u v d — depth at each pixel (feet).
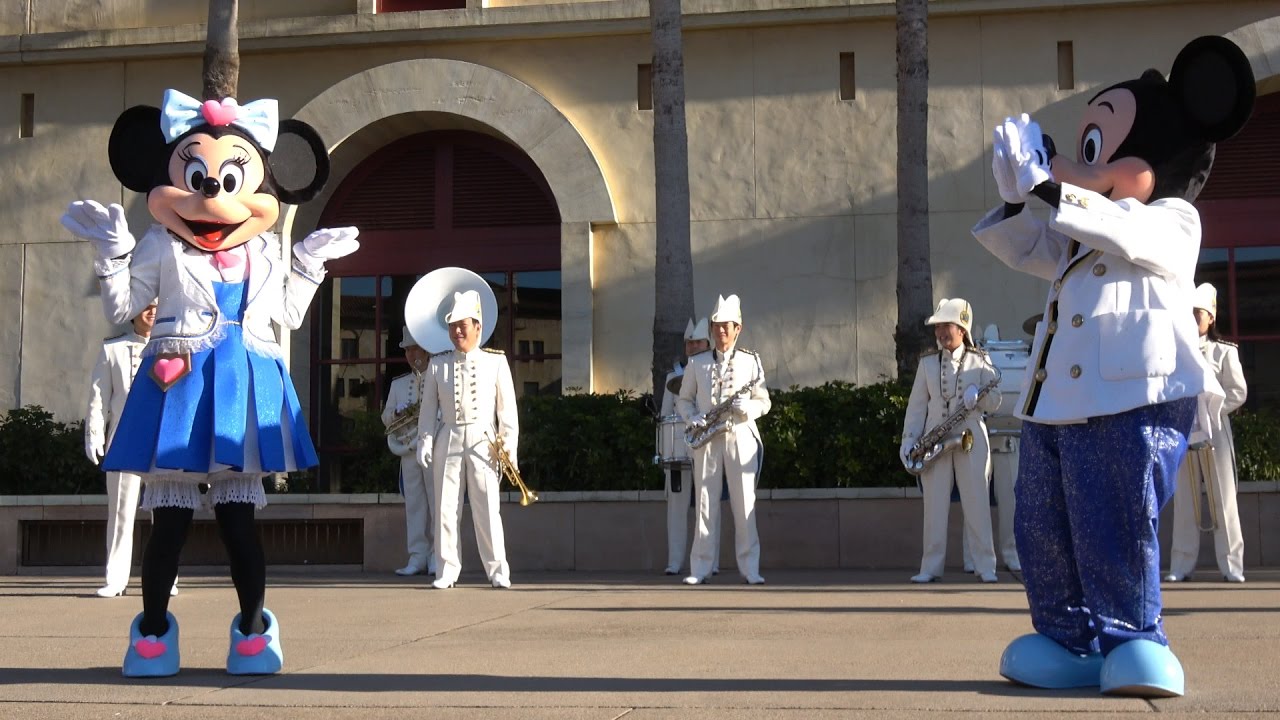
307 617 27.61
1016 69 53.42
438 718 14.58
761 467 40.50
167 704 15.80
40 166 57.52
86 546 46.68
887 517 42.96
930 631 23.36
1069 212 15.40
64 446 48.44
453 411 36.86
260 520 45.91
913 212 46.96
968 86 53.57
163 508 18.30
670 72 46.96
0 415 56.44
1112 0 52.19
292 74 56.90
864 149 53.98
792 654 20.02
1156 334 15.53
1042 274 17.29
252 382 18.40
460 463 36.86
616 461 44.88
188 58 57.31
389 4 56.80
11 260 57.26
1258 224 54.29
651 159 54.90
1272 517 42.24
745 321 53.93
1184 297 15.98
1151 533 15.55
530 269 57.21
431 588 36.47
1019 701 15.06
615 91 55.36
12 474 48.19
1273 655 19.11
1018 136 15.75
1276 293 53.98
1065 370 15.84
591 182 54.54
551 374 56.65
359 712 15.06
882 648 20.71
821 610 27.91
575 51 55.57
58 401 56.54
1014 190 16.02
